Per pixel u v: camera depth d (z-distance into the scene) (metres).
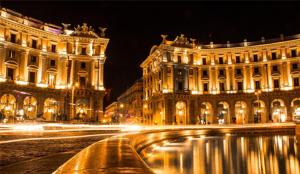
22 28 59.53
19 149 16.88
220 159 27.69
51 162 11.99
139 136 26.52
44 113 60.09
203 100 81.12
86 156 9.25
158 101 81.69
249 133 53.09
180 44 83.19
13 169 10.34
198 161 26.25
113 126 52.09
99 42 67.38
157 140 34.94
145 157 27.06
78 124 52.62
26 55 59.66
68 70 64.06
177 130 42.47
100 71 65.81
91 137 27.64
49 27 64.38
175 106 78.19
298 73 75.19
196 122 79.00
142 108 107.62
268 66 79.38
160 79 81.56
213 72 83.38
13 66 57.19
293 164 25.94
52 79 62.75
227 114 81.06
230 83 82.19
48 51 63.06
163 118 77.44
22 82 58.28
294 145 38.62
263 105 78.25
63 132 34.78
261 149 34.62
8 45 56.78
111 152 10.19
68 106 61.75
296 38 76.75
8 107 55.78
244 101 79.69
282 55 77.94
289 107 74.88
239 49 82.38
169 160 26.34
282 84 76.88
